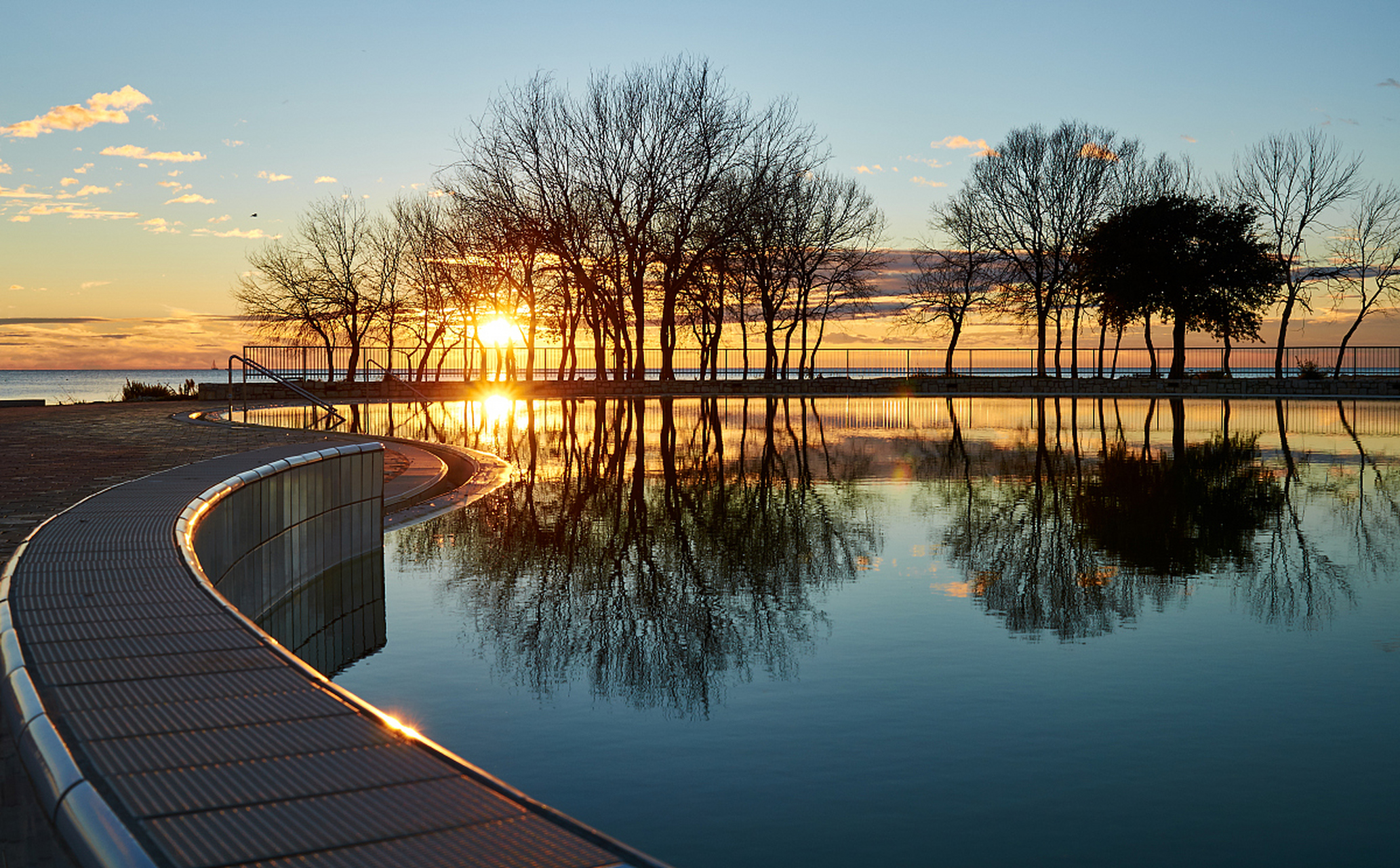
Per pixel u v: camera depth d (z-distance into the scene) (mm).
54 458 11586
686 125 42906
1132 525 11039
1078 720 5062
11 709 2420
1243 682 5652
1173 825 3916
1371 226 45938
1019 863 3615
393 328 54219
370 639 6766
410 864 1629
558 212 43781
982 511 12039
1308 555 9336
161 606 3453
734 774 4441
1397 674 5770
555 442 21516
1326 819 3953
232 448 13062
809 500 13078
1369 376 44406
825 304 53969
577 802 4156
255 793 1905
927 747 4734
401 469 15398
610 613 7414
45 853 2551
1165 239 44312
